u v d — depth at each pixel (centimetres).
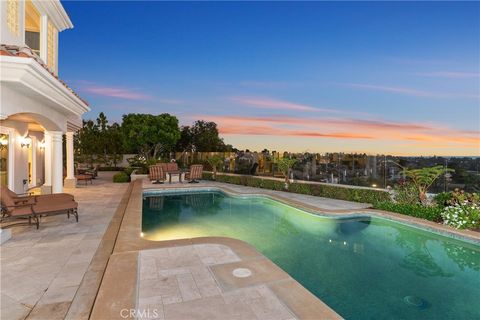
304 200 1134
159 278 410
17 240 590
